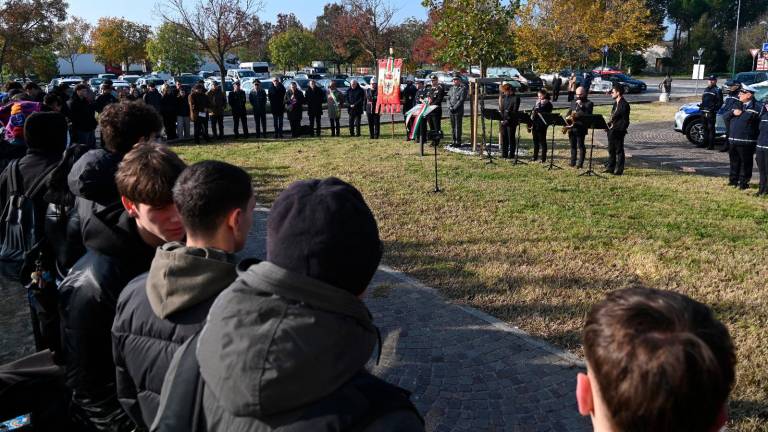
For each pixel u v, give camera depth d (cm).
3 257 287
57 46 4944
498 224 776
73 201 261
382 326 485
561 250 667
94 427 202
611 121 1102
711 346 98
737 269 598
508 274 594
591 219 793
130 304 170
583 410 121
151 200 192
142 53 5472
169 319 158
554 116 1152
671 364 94
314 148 1514
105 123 256
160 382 158
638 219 795
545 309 510
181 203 164
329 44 5381
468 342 455
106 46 5322
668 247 673
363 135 1791
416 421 120
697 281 567
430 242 705
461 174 1127
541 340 456
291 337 113
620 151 1107
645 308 105
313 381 112
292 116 1745
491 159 1265
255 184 1074
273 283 121
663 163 1265
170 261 159
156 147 205
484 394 388
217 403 123
